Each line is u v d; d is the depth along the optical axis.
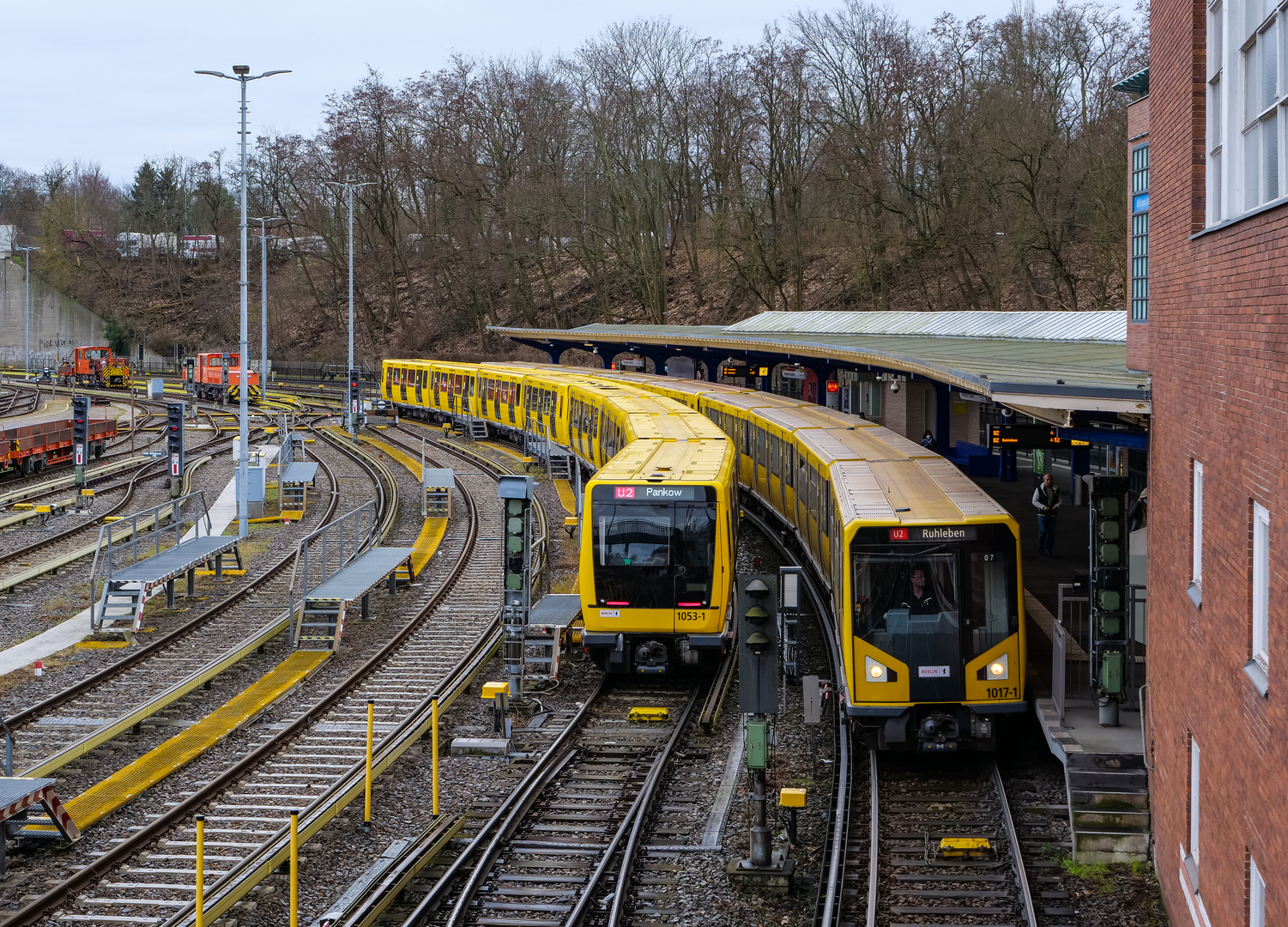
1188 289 10.15
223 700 18.08
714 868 12.43
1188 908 9.91
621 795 14.44
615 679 19.52
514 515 17.97
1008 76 56.66
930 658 14.63
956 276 56.84
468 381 55.69
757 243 64.50
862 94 62.31
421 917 11.23
